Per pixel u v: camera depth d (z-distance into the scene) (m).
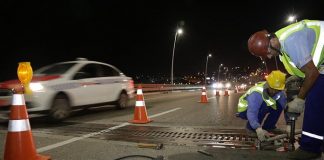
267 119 5.30
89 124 7.83
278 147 4.90
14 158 4.29
